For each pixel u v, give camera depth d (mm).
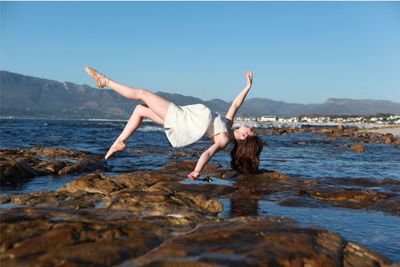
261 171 8406
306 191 6676
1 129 36375
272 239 3109
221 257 2689
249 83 6340
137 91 5906
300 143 25609
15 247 2807
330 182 7984
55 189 6738
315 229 3457
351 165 12211
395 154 17391
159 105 5781
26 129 38438
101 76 6059
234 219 3783
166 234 3336
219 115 6008
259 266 2590
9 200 5094
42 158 10938
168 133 5652
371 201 6188
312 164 12180
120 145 5914
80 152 12414
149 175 7402
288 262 2738
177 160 11977
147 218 3832
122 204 4719
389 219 5098
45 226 3271
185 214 4098
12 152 11523
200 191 6645
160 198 5055
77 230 3123
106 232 3152
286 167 11125
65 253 2701
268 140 29453
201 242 2994
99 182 6285
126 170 9562
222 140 5828
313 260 2824
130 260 2686
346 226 4738
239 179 7871
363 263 3053
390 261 3232
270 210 5473
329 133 48219
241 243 2998
